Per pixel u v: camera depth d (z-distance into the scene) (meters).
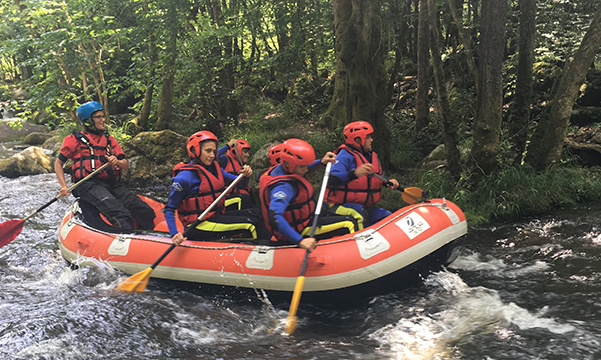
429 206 4.13
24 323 3.58
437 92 7.00
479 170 6.73
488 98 6.52
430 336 3.38
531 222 5.88
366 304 3.89
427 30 9.37
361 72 7.61
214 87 13.39
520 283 4.23
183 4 10.94
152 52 11.45
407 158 8.80
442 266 4.17
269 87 14.53
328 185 4.15
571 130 8.83
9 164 10.55
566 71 6.68
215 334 3.51
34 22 11.33
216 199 4.21
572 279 4.20
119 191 5.23
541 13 9.77
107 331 3.49
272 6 12.65
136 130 11.74
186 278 4.16
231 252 4.05
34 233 6.40
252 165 8.16
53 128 17.02
